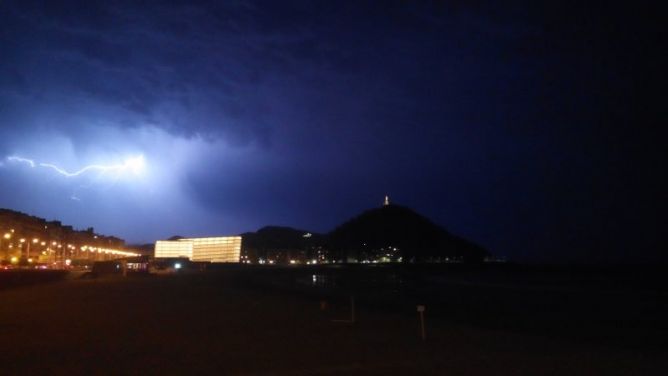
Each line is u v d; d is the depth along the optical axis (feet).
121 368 52.16
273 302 135.33
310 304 131.64
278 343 67.67
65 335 74.33
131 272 357.61
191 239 537.65
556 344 67.77
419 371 50.52
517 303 182.91
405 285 345.51
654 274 600.39
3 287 190.49
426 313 120.47
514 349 63.62
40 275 252.21
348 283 358.84
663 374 50.11
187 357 57.82
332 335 75.46
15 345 65.62
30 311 107.14
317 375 48.75
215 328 82.84
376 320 95.09
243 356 58.39
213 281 255.29
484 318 115.75
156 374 49.49
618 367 53.11
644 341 81.25
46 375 49.24
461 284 377.91
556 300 203.82
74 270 370.73
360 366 52.80
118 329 80.89
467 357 57.98
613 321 116.98
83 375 49.16
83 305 121.29
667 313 142.10
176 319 94.68
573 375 49.24
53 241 606.14
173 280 260.83
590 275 588.09
